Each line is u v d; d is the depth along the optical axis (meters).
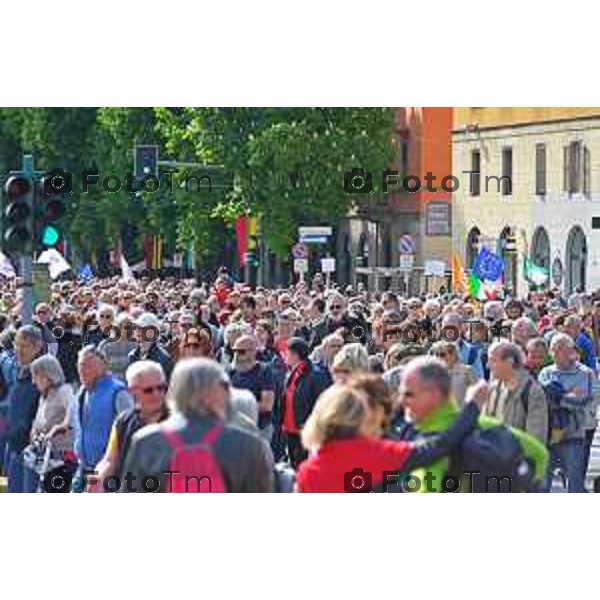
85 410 16.94
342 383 10.98
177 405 10.41
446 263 74.94
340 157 64.44
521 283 67.69
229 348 21.89
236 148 64.94
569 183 65.12
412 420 11.06
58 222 26.23
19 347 19.11
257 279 69.50
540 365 19.86
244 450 10.36
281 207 64.44
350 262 81.12
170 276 80.50
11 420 19.05
